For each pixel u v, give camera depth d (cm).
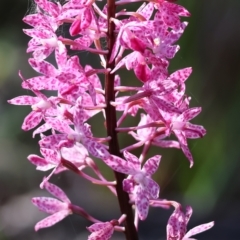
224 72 49
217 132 49
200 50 49
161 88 33
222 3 49
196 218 61
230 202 59
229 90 49
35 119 34
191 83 50
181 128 34
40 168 35
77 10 32
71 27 32
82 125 32
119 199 34
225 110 49
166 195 61
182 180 50
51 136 32
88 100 34
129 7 51
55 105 33
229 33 49
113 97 34
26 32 33
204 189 49
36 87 33
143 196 32
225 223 60
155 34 32
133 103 34
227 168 48
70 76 32
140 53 32
